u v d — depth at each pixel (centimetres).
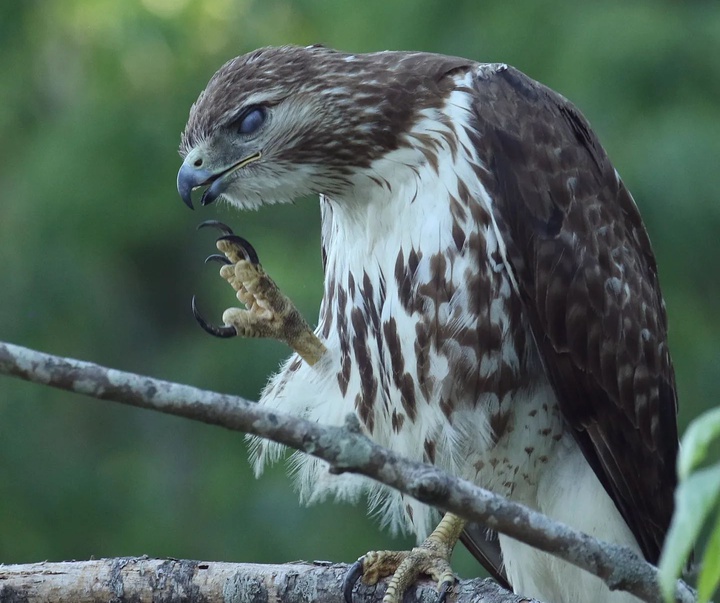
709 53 1697
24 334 2002
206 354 1914
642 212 1666
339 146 966
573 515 987
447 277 945
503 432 977
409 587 929
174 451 2017
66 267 2020
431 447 984
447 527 952
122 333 2086
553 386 966
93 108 2103
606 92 1691
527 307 955
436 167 952
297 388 1034
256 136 987
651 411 1003
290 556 1805
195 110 1012
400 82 966
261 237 1962
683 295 1708
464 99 963
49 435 1997
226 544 1848
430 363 960
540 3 1761
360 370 998
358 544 1788
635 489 990
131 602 886
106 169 2045
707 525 1216
